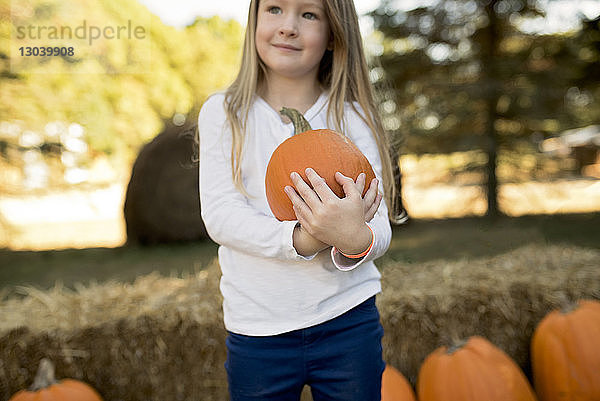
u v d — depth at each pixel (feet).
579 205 24.44
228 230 4.14
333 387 4.29
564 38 20.12
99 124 21.35
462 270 8.17
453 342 6.78
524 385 6.36
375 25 20.83
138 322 6.96
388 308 7.24
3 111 18.33
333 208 3.62
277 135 4.51
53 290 8.61
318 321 4.22
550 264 8.33
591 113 21.47
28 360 6.77
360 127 4.80
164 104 27.81
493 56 20.88
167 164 19.84
